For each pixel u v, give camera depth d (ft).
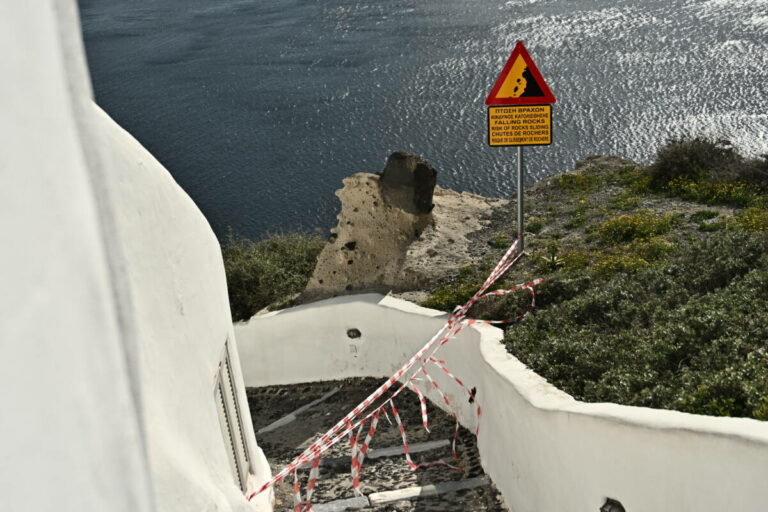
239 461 22.21
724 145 51.98
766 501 12.17
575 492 18.66
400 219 40.14
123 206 12.42
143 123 270.05
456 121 242.58
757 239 30.35
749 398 17.47
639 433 15.42
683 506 14.39
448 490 25.80
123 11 486.38
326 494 27.12
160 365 12.74
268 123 259.60
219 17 440.86
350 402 36.19
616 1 379.96
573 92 254.27
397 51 328.70
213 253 20.36
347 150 231.71
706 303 24.80
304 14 424.05
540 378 22.77
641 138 211.00
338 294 39.99
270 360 39.91
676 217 42.73
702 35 306.96
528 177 198.70
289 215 194.18
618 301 27.81
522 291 31.50
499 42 325.42
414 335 34.71
